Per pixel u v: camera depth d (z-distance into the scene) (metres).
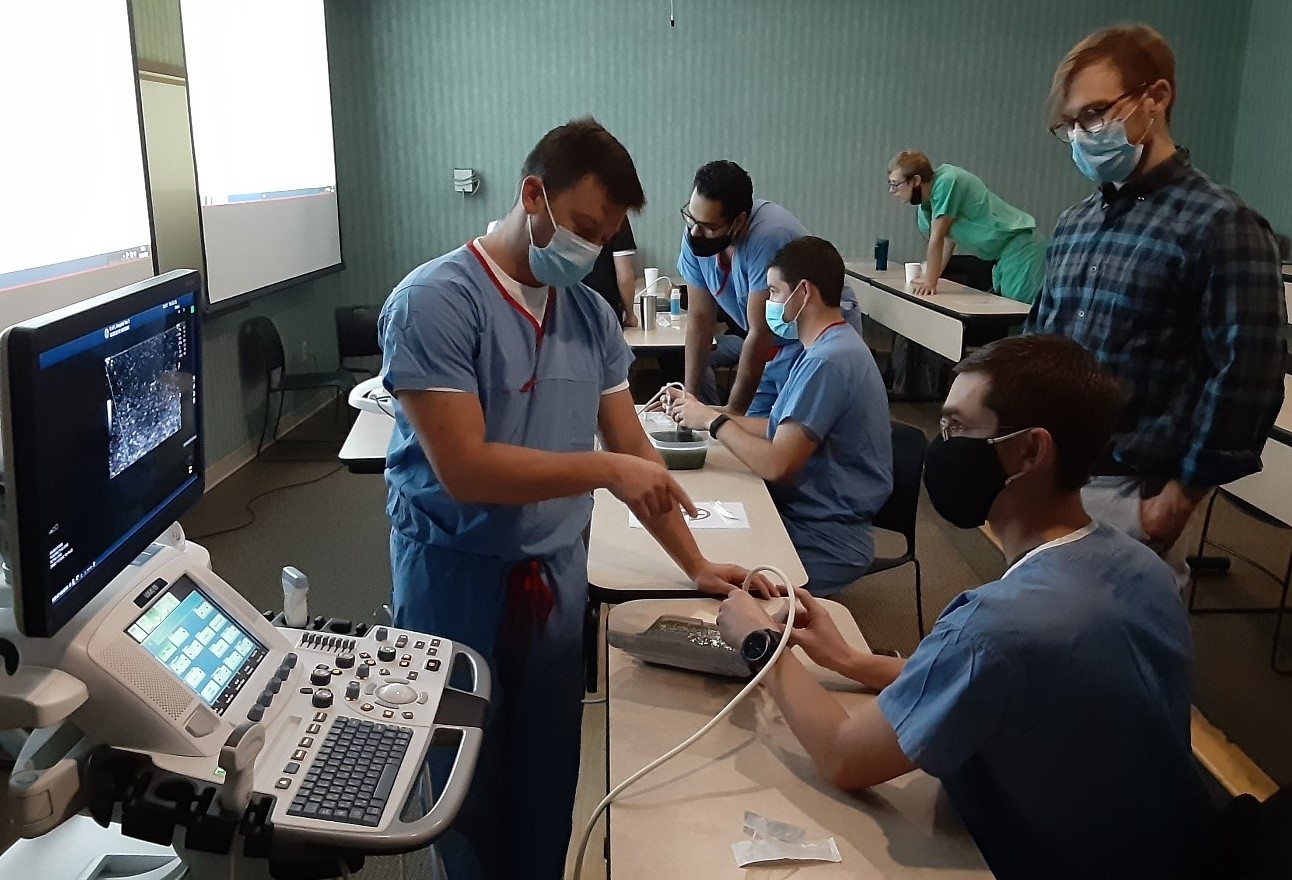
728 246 2.99
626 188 1.45
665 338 4.30
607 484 1.48
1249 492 3.00
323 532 4.03
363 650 1.30
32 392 0.85
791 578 1.87
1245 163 6.29
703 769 1.25
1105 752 1.09
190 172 4.10
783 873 1.06
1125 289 1.96
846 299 3.12
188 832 0.96
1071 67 1.92
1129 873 1.14
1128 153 1.90
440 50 6.08
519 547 1.62
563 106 6.21
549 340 1.61
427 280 1.47
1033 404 1.13
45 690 0.93
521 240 1.52
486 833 1.75
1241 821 1.11
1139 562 1.15
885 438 2.49
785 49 6.19
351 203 6.27
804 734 1.24
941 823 1.16
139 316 1.05
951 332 4.45
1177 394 1.95
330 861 1.17
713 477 2.50
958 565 3.85
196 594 1.16
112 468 1.02
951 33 6.20
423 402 1.44
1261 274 1.81
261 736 0.98
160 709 1.00
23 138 2.87
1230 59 6.26
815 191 6.43
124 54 3.46
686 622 1.55
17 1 2.84
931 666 1.10
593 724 2.54
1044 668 1.06
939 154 6.39
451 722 1.22
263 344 4.95
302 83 5.31
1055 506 1.18
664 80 6.21
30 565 0.89
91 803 1.00
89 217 3.23
